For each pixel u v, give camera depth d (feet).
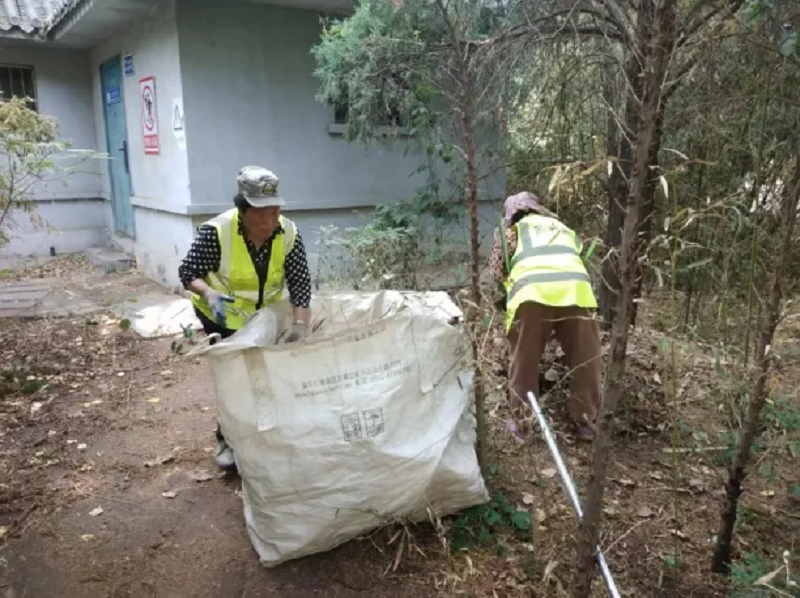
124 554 9.48
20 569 9.18
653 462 11.71
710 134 13.44
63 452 12.47
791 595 7.25
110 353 18.03
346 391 8.50
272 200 9.50
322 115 23.95
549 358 14.51
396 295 10.62
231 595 8.64
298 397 8.44
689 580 8.89
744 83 12.17
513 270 11.81
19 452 12.44
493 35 12.07
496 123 14.26
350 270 22.04
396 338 8.77
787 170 11.71
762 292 11.84
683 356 14.26
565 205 15.15
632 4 7.47
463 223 22.45
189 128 21.83
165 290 25.44
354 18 16.99
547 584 8.38
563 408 13.25
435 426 8.93
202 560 9.32
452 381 9.38
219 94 22.12
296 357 8.45
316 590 8.67
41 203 33.12
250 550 9.48
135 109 26.78
